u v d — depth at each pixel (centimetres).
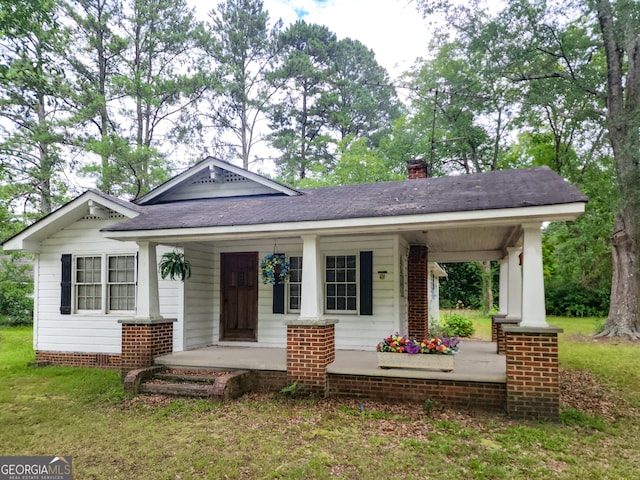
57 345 1040
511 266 936
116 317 998
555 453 482
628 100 1425
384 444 506
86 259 1038
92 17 2036
